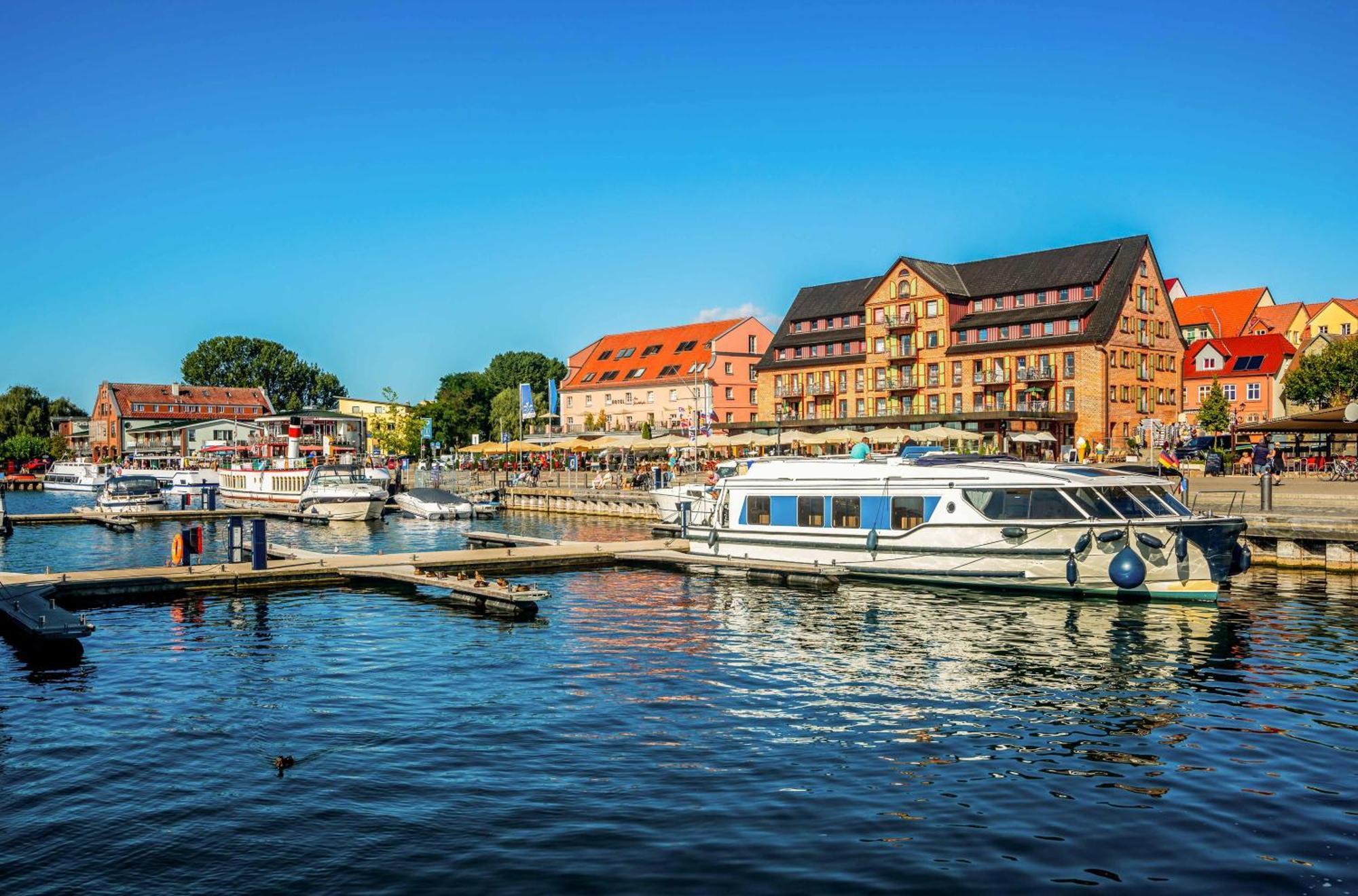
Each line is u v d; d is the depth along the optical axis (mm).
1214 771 13117
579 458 86938
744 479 32406
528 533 50688
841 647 20516
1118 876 10164
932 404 80812
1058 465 27891
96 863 10594
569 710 15914
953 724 15180
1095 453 66688
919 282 81375
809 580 28281
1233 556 24406
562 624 23312
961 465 27812
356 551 42562
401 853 10734
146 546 45406
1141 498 25719
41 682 18078
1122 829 11266
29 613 21453
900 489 28344
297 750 14078
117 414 132250
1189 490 40812
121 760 13766
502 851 10773
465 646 20906
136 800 12289
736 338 98125
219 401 142250
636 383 100750
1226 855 10633
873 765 13352
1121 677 17938
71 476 107125
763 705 16156
